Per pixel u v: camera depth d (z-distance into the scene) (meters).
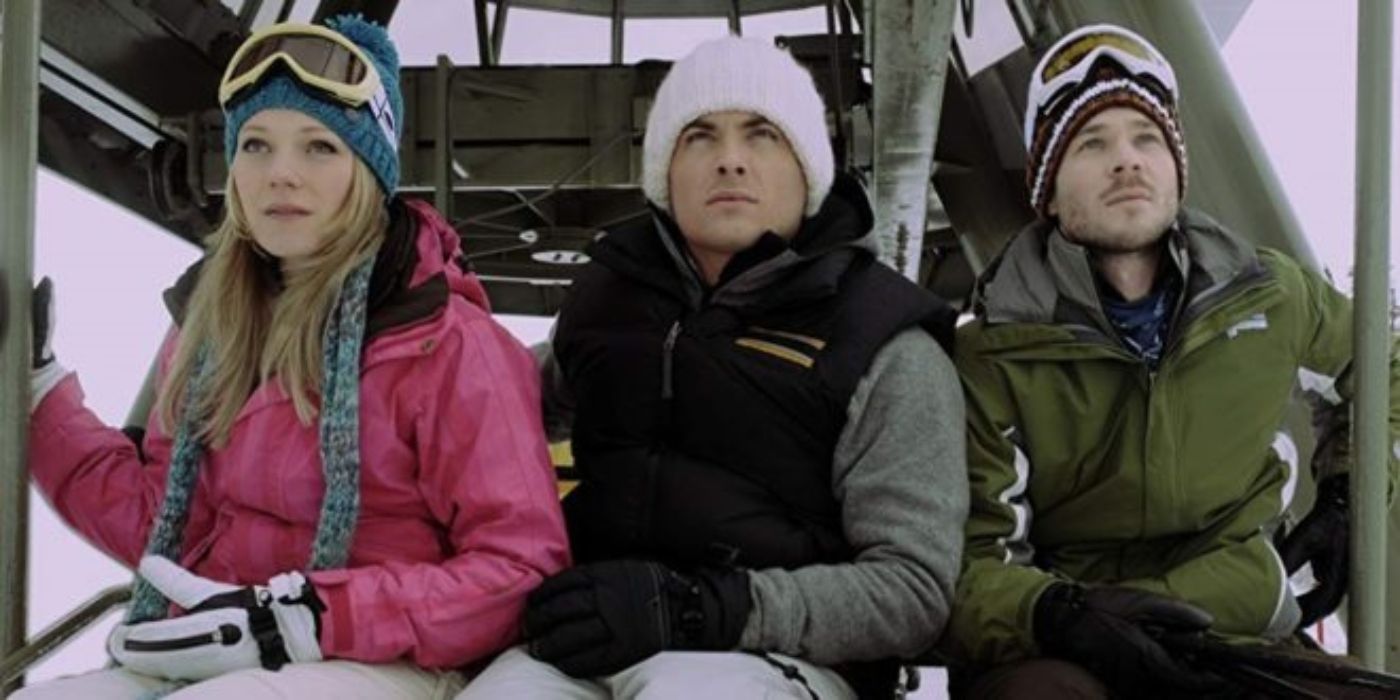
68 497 2.24
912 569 1.90
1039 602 1.90
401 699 1.86
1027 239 2.18
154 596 2.02
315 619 1.80
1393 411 2.15
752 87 2.08
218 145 5.24
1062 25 3.03
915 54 3.44
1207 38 2.89
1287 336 2.08
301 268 2.04
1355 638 1.90
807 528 2.00
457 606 1.86
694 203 2.09
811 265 2.03
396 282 2.02
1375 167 1.91
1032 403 2.10
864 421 1.99
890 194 4.48
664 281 2.11
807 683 1.83
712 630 1.81
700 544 1.97
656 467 2.02
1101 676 1.83
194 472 2.05
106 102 5.03
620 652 1.78
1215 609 2.00
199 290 2.12
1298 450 2.53
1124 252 2.11
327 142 2.02
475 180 5.59
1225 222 2.78
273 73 2.02
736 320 2.05
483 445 1.95
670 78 2.17
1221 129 2.81
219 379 2.05
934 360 2.04
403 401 1.97
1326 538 2.10
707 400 2.01
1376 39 1.92
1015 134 5.51
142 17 4.91
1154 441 2.03
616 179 5.57
